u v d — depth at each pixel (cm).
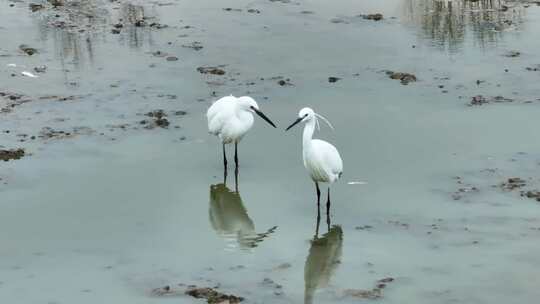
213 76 2552
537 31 2980
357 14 3281
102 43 2891
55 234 1592
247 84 2481
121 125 2152
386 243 1547
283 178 1862
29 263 1478
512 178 1792
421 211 1666
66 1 3478
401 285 1392
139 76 2545
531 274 1415
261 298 1356
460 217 1631
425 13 3275
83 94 2383
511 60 2672
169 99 2352
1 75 2534
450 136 2055
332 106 2292
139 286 1395
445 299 1343
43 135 2075
